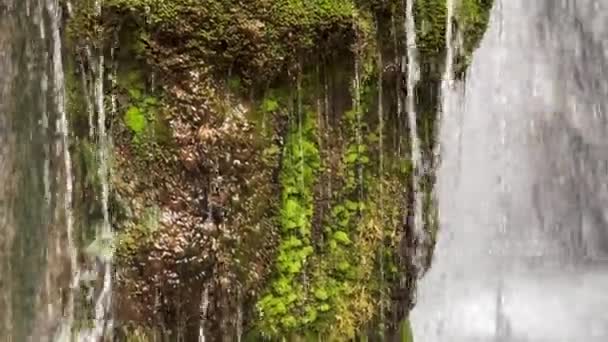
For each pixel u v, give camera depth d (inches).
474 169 240.2
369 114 137.3
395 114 140.0
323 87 133.0
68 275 139.7
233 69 126.3
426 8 139.1
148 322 129.6
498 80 248.8
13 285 148.7
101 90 130.0
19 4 140.7
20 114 145.2
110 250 130.8
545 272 300.8
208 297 127.6
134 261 128.6
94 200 133.6
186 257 125.8
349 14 130.2
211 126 124.9
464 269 251.3
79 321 138.1
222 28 124.4
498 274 264.4
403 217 142.9
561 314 278.5
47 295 143.6
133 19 125.0
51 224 141.5
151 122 127.4
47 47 137.4
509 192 273.4
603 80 296.5
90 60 130.2
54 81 136.7
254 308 130.9
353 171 136.9
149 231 127.5
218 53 124.9
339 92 134.1
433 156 147.3
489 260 259.9
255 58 126.0
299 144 132.7
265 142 129.4
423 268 149.8
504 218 270.4
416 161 144.1
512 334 261.1
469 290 253.8
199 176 125.9
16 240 147.9
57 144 138.4
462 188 234.4
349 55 132.8
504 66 254.7
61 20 134.0
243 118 126.9
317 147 133.9
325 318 136.3
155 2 123.5
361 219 138.3
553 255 304.2
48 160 140.8
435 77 142.4
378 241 139.9
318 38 129.3
